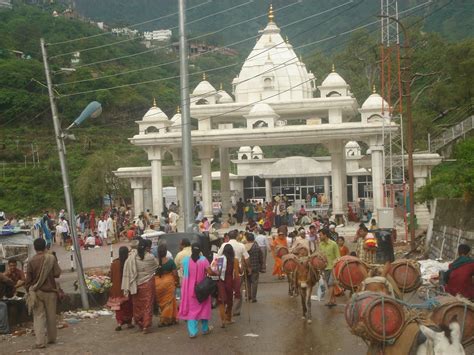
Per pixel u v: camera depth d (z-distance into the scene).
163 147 42.00
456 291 11.43
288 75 48.00
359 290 10.18
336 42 97.25
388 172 41.00
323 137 38.94
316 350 11.86
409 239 31.47
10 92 77.12
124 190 59.56
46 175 66.81
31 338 14.23
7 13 104.62
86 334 14.45
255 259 17.36
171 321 14.98
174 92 89.62
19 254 20.61
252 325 14.43
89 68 87.50
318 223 28.89
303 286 14.44
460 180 21.19
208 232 22.80
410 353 8.10
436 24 93.69
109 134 80.00
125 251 14.79
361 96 73.69
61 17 109.25
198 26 149.38
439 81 67.00
